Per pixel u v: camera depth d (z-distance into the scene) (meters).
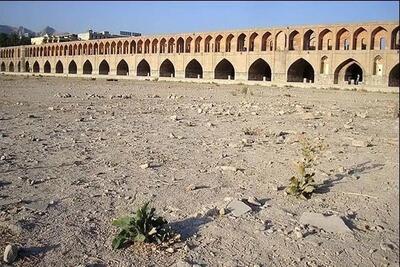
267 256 4.62
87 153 9.09
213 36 55.62
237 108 20.09
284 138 11.60
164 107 19.75
